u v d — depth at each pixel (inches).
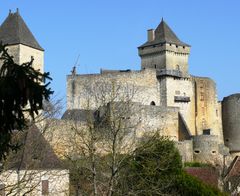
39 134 1349.7
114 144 1307.8
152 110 3772.1
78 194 1350.9
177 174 1622.8
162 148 1544.0
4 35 3120.1
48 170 1368.1
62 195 1485.0
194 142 3873.0
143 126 3614.7
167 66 4370.1
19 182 1026.7
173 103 4284.0
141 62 4515.3
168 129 3892.7
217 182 2160.4
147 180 1379.2
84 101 3875.5
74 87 3927.2
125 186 1344.7
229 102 4638.3
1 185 1159.6
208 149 3855.8
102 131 1523.1
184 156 3796.8
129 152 1402.6
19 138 1103.0
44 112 1565.0
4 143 509.7
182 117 3969.0
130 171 1407.5
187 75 4404.5
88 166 1353.3
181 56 4451.3
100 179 1358.3
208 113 4534.9
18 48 3065.9
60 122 2089.1
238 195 2117.4
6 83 489.1
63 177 1469.0
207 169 2365.9
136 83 4030.5
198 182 1636.3
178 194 1568.7
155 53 4436.5
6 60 499.8
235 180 2218.3
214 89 4608.8
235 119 4613.7
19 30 3127.5
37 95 499.8
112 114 1558.8
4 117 500.1
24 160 1246.3
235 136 4591.5
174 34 4525.1
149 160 1419.8
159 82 4264.3
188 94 4404.5
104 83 3818.9
